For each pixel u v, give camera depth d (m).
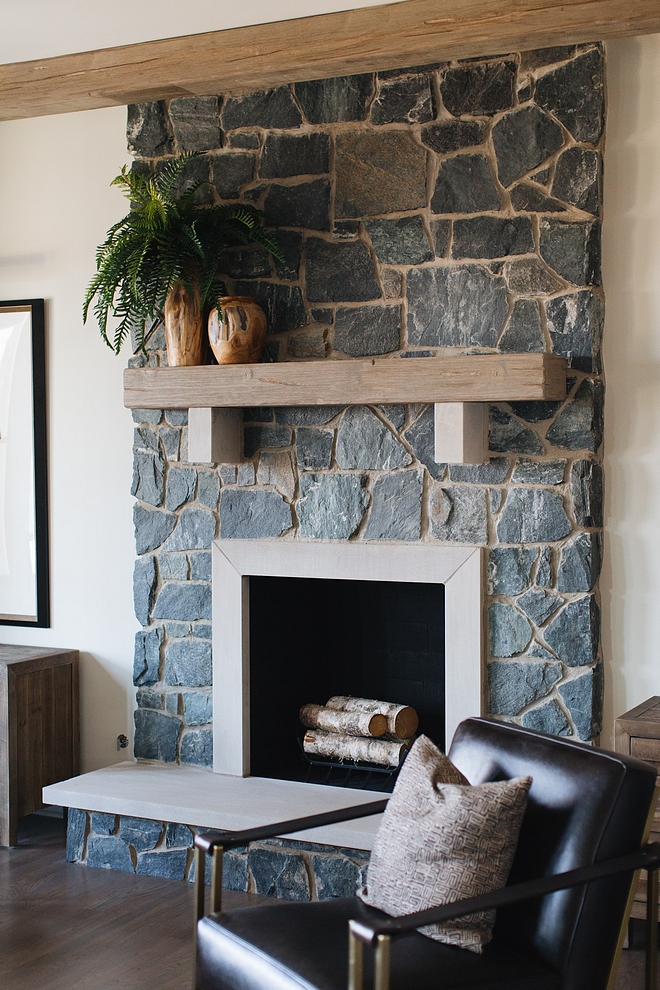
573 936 2.13
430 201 3.54
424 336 3.56
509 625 3.46
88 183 4.28
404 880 2.23
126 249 3.67
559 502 3.38
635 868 2.12
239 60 3.54
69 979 2.88
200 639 3.97
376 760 3.76
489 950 2.20
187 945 3.10
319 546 3.73
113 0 3.28
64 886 3.58
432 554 3.54
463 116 3.48
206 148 3.87
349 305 3.66
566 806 2.22
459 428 3.32
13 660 4.05
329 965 2.07
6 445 4.48
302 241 3.73
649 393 3.37
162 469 4.00
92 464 4.32
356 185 3.64
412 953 2.14
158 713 4.05
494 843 2.16
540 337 3.40
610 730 3.44
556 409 3.39
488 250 3.46
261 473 3.84
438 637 3.96
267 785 3.77
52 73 3.82
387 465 3.63
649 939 2.27
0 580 4.50
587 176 3.33
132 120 3.98
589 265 3.33
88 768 4.36
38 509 4.40
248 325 3.66
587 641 3.35
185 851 3.62
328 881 3.38
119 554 4.29
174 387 3.75
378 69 3.54
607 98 3.38
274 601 4.04
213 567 3.92
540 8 3.15
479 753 2.49
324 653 4.22
